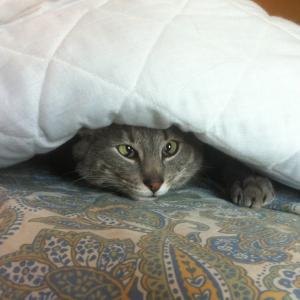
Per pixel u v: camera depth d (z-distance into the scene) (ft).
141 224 0.57
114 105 0.65
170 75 0.63
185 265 0.43
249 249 0.50
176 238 0.51
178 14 0.66
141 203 0.76
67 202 0.67
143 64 0.63
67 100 0.65
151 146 0.90
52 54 0.64
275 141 0.66
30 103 0.65
